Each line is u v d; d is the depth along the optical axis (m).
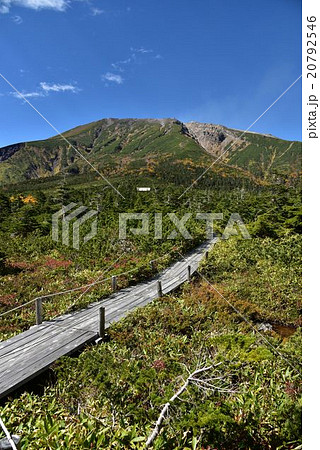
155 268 15.48
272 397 4.67
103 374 4.98
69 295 11.48
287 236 18.88
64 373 5.63
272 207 25.53
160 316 9.66
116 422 4.33
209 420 3.58
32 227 23.05
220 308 10.35
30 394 5.73
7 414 4.92
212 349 6.50
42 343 7.55
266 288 12.45
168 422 3.81
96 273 14.31
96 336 8.09
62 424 4.08
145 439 3.71
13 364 6.49
